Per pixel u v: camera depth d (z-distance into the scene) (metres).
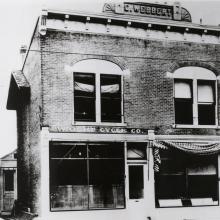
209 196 19.08
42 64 16.94
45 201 16.25
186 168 18.86
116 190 17.55
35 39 18.14
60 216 16.47
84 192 17.05
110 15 17.88
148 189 18.00
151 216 17.89
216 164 19.38
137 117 18.14
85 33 17.69
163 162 18.56
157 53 18.81
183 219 18.44
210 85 19.64
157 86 18.64
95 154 17.36
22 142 21.16
